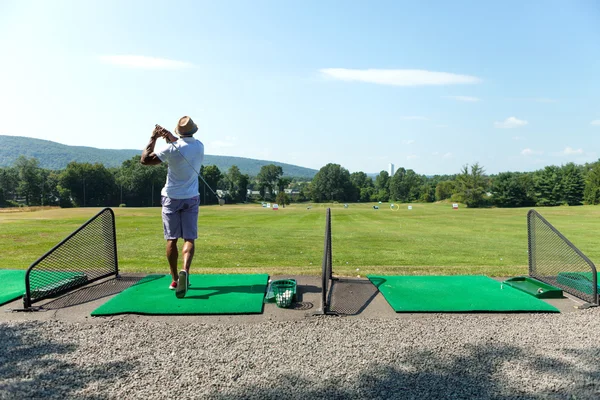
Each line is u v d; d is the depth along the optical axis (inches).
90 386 118.5
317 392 115.3
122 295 202.4
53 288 202.4
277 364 132.3
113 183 4033.0
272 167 7687.0
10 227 828.6
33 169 4001.0
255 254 484.1
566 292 214.8
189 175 202.1
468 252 521.0
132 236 667.4
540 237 407.2
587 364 133.0
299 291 215.9
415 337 154.7
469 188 3334.2
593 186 2960.1
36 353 139.6
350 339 152.5
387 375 125.4
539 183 3287.4
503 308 186.2
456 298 201.5
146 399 112.0
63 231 741.3
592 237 708.0
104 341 149.6
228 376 124.4
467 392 115.7
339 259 448.8
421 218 1366.9
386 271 275.0
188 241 204.5
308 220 1234.6
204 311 179.5
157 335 154.9
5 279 231.5
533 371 128.3
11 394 113.3
